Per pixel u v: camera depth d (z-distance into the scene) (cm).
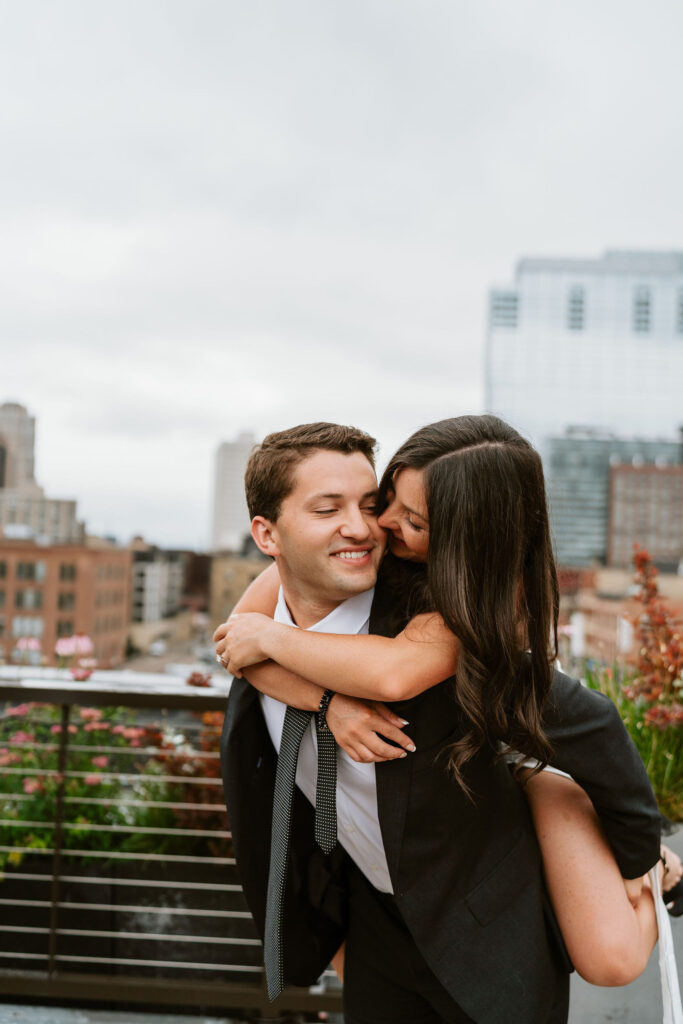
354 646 96
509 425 100
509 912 99
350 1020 124
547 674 95
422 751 97
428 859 98
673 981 107
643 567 257
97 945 223
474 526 92
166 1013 214
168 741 255
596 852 104
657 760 225
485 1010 96
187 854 240
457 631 92
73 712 258
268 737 118
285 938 120
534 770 104
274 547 107
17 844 237
